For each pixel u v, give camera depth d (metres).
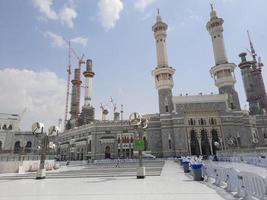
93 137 79.25
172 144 67.50
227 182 11.43
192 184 13.77
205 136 67.50
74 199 9.84
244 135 68.06
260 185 8.35
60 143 101.81
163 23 81.56
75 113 127.25
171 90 75.81
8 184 16.25
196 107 69.81
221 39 77.81
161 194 10.42
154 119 74.88
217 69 75.06
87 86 115.69
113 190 12.03
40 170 20.78
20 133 98.62
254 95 112.69
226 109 68.69
